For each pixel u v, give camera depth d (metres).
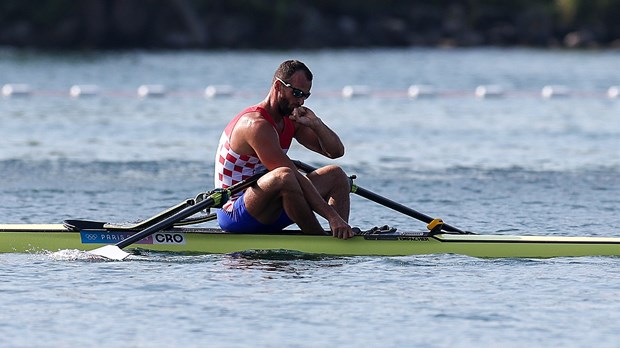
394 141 79.75
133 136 80.94
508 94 132.38
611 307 30.84
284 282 33.41
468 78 171.50
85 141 77.06
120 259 36.22
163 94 125.44
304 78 36.47
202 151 71.94
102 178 58.97
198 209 36.47
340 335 27.91
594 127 91.81
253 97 125.94
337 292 32.25
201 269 35.16
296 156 70.12
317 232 37.91
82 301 31.02
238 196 37.91
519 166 65.81
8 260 36.38
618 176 61.59
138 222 38.69
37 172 60.81
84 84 147.62
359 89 143.12
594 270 35.66
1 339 27.45
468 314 29.98
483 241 38.06
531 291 32.66
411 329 28.50
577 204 51.59
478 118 100.00
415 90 129.75
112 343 27.17
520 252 37.78
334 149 37.91
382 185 57.84
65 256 36.91
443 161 68.00
